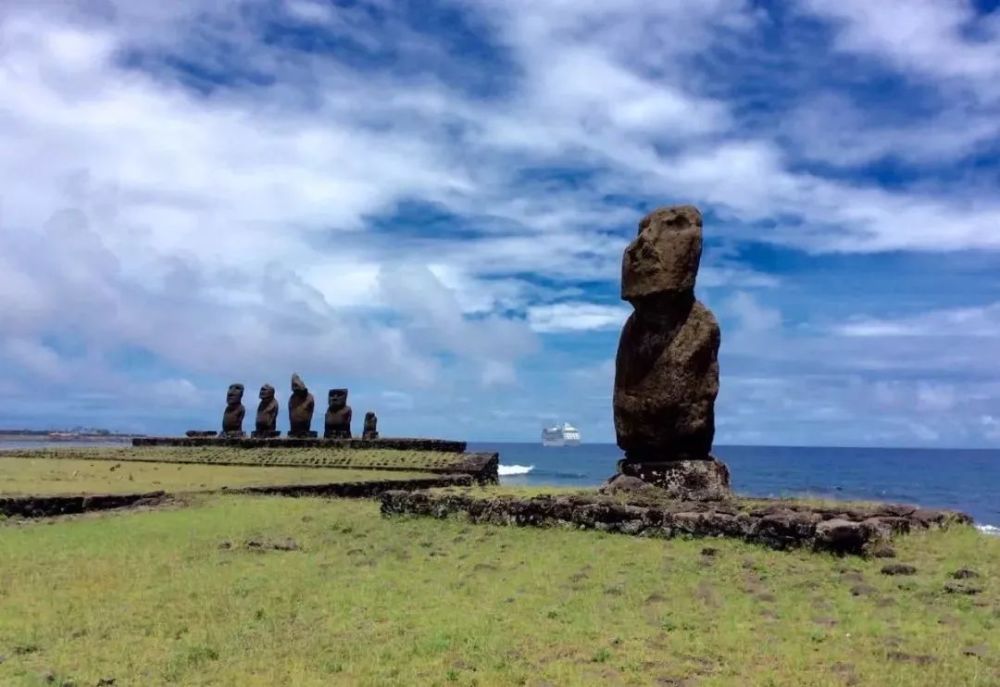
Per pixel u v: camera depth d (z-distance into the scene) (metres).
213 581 11.36
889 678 6.91
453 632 8.55
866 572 10.55
